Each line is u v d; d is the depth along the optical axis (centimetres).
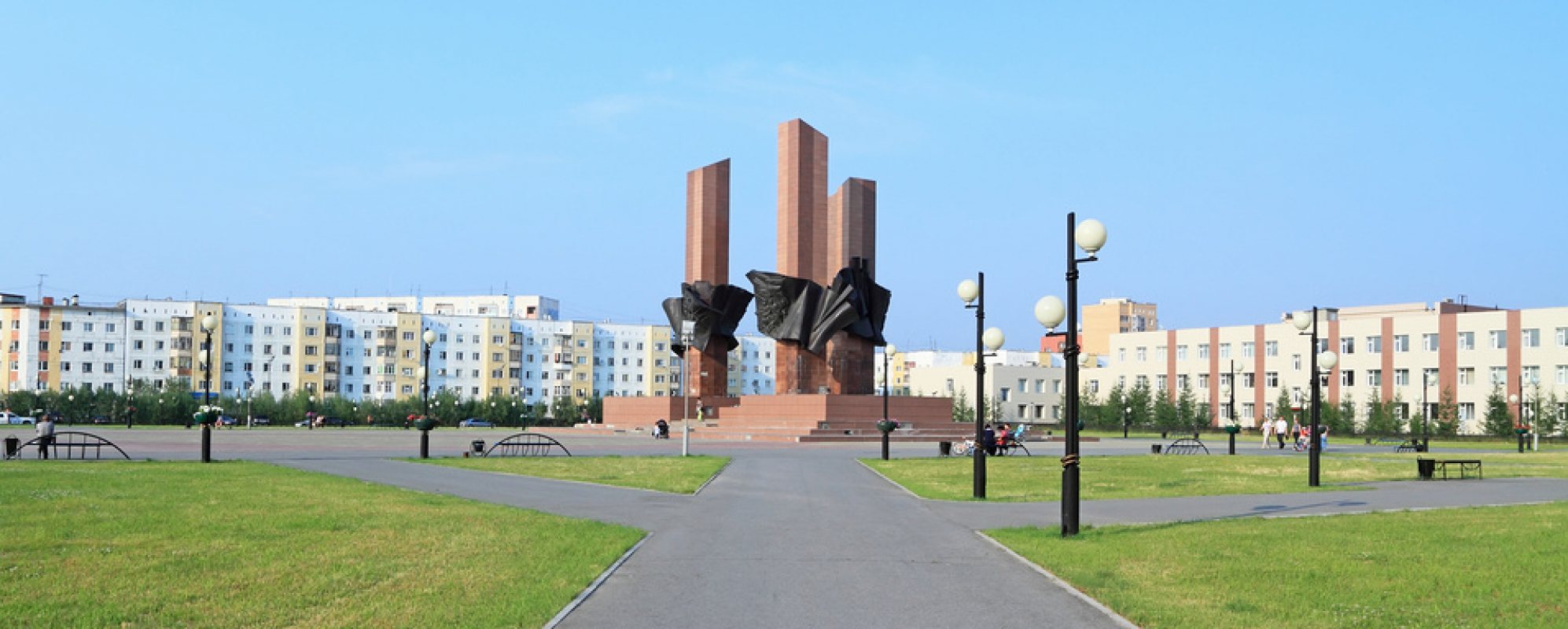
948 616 1311
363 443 6178
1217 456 5188
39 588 1390
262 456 4497
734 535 2033
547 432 8844
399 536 1911
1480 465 3934
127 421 11888
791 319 7725
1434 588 1466
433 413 13125
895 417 7619
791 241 7719
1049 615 1317
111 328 13162
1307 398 11281
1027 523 2270
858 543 1931
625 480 3297
